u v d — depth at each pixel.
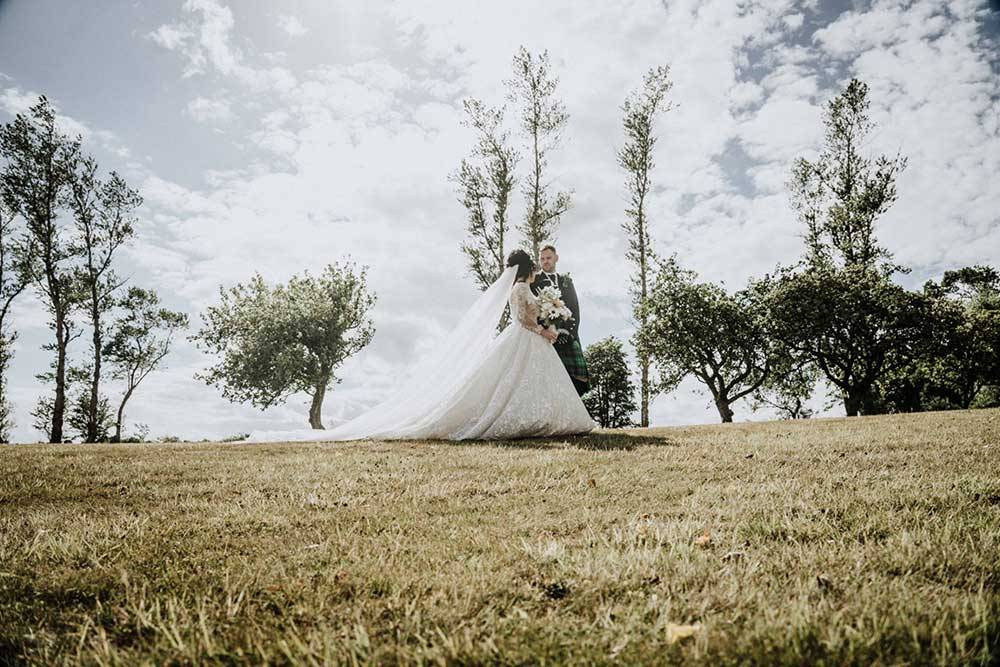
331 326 35.75
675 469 4.43
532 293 8.37
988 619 1.47
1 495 3.84
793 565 2.03
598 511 3.05
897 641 1.40
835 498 3.06
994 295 34.44
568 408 7.71
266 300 36.56
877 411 32.38
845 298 23.23
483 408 7.64
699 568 2.01
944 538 2.20
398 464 4.99
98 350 27.61
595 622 1.60
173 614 1.69
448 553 2.33
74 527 2.87
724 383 26.73
